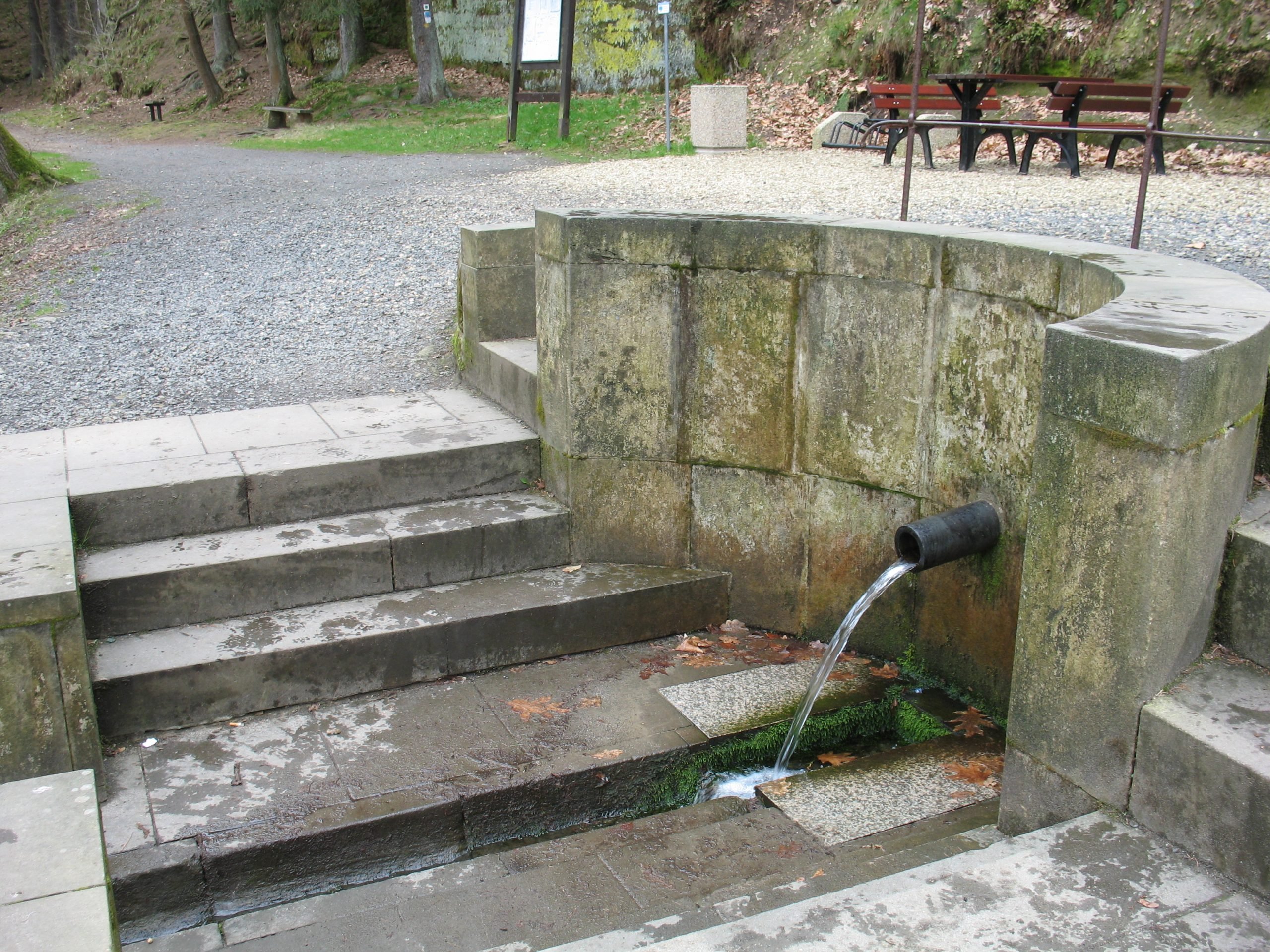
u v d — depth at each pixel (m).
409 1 29.11
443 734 4.38
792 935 2.43
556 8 17.39
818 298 4.86
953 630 4.69
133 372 6.88
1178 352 2.56
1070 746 3.00
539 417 5.66
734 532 5.38
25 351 7.34
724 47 20.69
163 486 4.92
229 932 3.41
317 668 4.56
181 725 4.38
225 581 4.73
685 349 5.22
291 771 4.09
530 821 4.08
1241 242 6.60
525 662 5.01
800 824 3.79
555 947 2.74
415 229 10.03
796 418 5.09
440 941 3.27
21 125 32.91
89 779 2.83
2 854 2.52
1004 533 4.33
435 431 5.79
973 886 2.59
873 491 4.90
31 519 4.44
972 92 11.19
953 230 4.51
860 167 12.14
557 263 5.23
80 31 41.88
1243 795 2.52
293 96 27.94
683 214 5.18
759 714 4.55
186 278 9.00
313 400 6.40
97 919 2.29
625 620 5.21
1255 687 2.85
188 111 30.58
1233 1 13.66
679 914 2.87
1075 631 2.92
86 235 10.83
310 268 9.05
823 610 5.23
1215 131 13.22
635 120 18.69
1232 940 2.37
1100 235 7.04
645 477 5.43
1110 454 2.73
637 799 4.25
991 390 4.28
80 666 3.81
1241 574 2.98
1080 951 2.35
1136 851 2.70
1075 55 15.39
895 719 4.68
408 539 5.05
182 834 3.67
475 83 26.38
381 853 3.84
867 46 17.53
